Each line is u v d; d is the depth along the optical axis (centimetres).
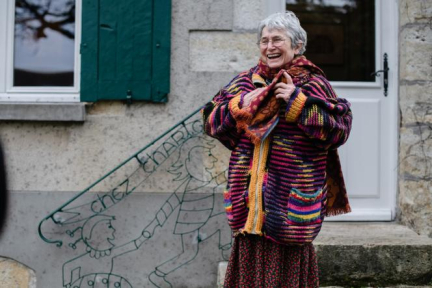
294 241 208
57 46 364
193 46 346
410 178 368
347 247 316
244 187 218
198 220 343
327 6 401
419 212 363
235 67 346
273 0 394
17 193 342
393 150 390
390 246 317
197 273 342
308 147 211
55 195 342
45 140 343
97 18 344
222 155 344
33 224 342
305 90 214
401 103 380
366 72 399
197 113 345
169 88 342
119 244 342
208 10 345
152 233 342
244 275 221
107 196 343
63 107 338
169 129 341
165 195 343
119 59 342
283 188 210
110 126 344
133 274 342
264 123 212
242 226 220
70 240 341
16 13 365
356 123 394
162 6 343
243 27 346
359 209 391
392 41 392
